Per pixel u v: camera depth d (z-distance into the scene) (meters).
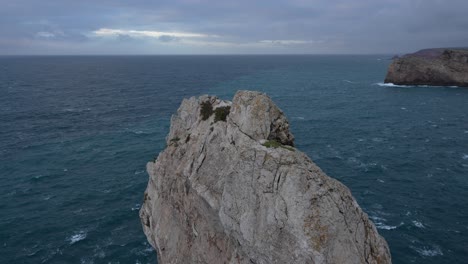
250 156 22.84
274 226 20.75
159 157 35.00
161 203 33.12
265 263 21.38
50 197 60.91
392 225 49.66
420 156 75.94
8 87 198.00
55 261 44.44
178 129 37.72
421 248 44.72
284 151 22.41
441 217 51.62
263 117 25.94
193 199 27.81
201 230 27.64
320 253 19.23
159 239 32.06
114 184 65.88
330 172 67.81
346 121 108.38
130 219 53.94
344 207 20.89
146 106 140.12
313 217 19.89
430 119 110.56
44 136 97.12
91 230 50.91
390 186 61.50
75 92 179.38
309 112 122.25
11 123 110.88
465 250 44.31
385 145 84.00
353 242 20.31
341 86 196.12
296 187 20.53
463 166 70.12
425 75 184.50
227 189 23.17
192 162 28.89
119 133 100.12
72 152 83.75
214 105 32.53
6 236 49.25
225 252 25.38
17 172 71.56
